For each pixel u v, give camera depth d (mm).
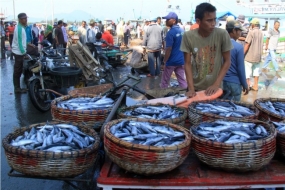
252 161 2295
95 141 2607
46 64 6836
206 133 2580
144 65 10938
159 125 2848
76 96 4031
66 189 3625
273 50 10336
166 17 6766
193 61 3748
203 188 2279
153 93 5113
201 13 3373
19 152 2324
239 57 4406
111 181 2266
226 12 19828
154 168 2223
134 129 2625
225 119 3006
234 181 2271
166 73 6973
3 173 3965
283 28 14625
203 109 3346
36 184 3746
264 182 2281
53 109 3355
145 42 10273
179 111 3408
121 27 22297
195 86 3848
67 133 2742
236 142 2369
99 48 10281
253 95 7875
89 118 3225
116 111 3383
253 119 3012
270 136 2383
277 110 3518
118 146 2270
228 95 4258
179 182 2258
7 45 21828
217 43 3564
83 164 2438
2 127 5527
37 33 16766
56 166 2328
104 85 5320
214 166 2396
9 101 7316
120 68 12828
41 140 2664
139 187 2275
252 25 7984
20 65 7977
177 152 2242
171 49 6750
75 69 6914
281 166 2535
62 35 15445
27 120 5953
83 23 14703
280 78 9789
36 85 6273
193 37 3598
